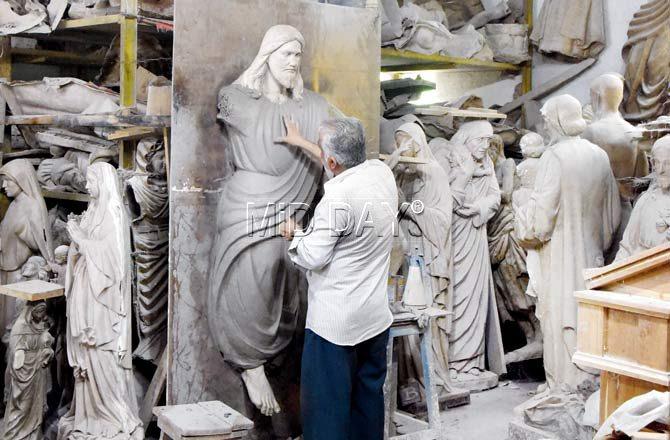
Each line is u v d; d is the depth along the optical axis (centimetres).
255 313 313
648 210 328
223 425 266
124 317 310
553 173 350
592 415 316
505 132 510
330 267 283
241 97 316
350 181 284
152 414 339
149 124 331
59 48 469
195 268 320
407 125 414
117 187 316
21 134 442
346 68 356
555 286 354
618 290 209
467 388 432
